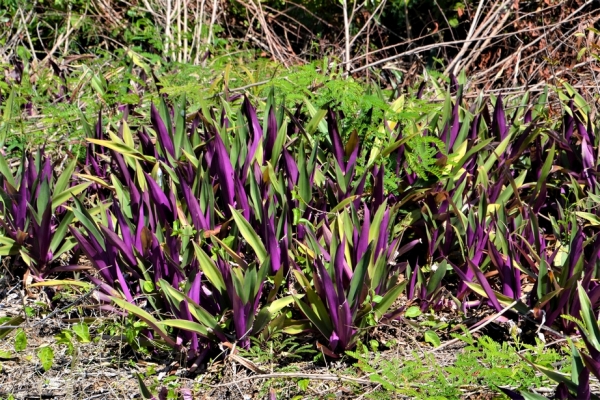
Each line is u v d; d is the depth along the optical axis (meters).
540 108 4.54
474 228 3.30
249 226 3.13
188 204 3.29
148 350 3.16
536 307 2.97
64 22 7.47
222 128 3.66
